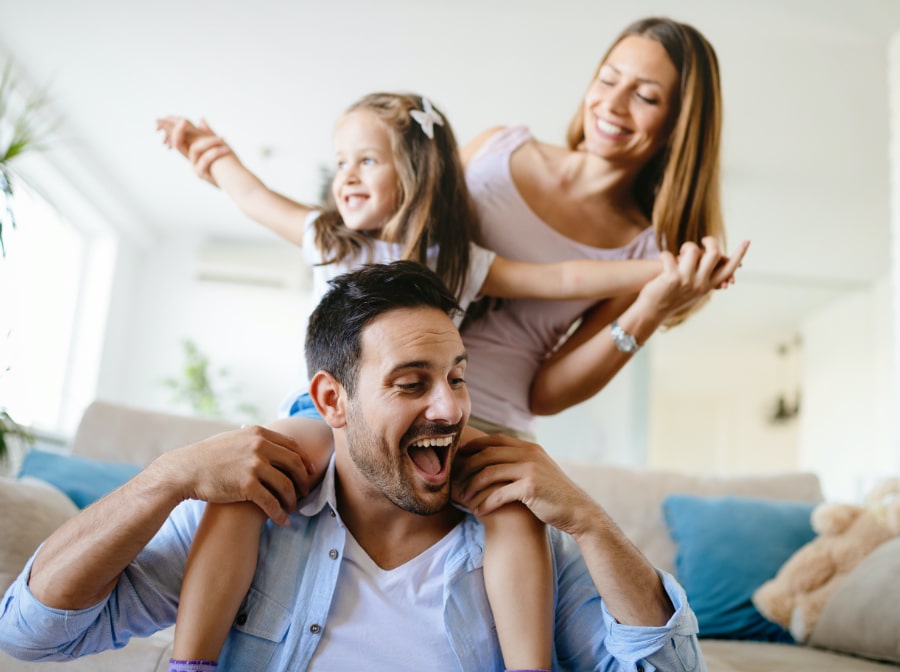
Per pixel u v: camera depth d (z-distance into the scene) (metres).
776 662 2.11
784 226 5.82
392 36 4.23
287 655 1.25
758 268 6.55
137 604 1.26
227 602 1.22
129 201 6.06
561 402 1.84
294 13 4.08
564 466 2.86
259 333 6.67
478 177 1.90
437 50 4.32
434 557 1.32
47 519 2.01
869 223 5.68
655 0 3.86
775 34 4.00
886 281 6.45
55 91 4.76
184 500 1.22
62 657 1.25
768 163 5.04
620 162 1.84
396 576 1.30
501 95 4.68
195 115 4.98
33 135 4.85
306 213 1.83
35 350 5.41
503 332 1.80
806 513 2.71
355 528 1.33
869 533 2.47
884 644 2.11
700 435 9.14
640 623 1.24
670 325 1.96
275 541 1.31
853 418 6.80
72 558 1.15
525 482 1.26
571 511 1.25
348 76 4.57
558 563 1.41
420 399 1.21
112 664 1.65
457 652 1.26
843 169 5.04
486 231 1.87
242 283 6.66
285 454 1.26
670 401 9.19
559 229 1.88
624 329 1.72
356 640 1.26
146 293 6.64
